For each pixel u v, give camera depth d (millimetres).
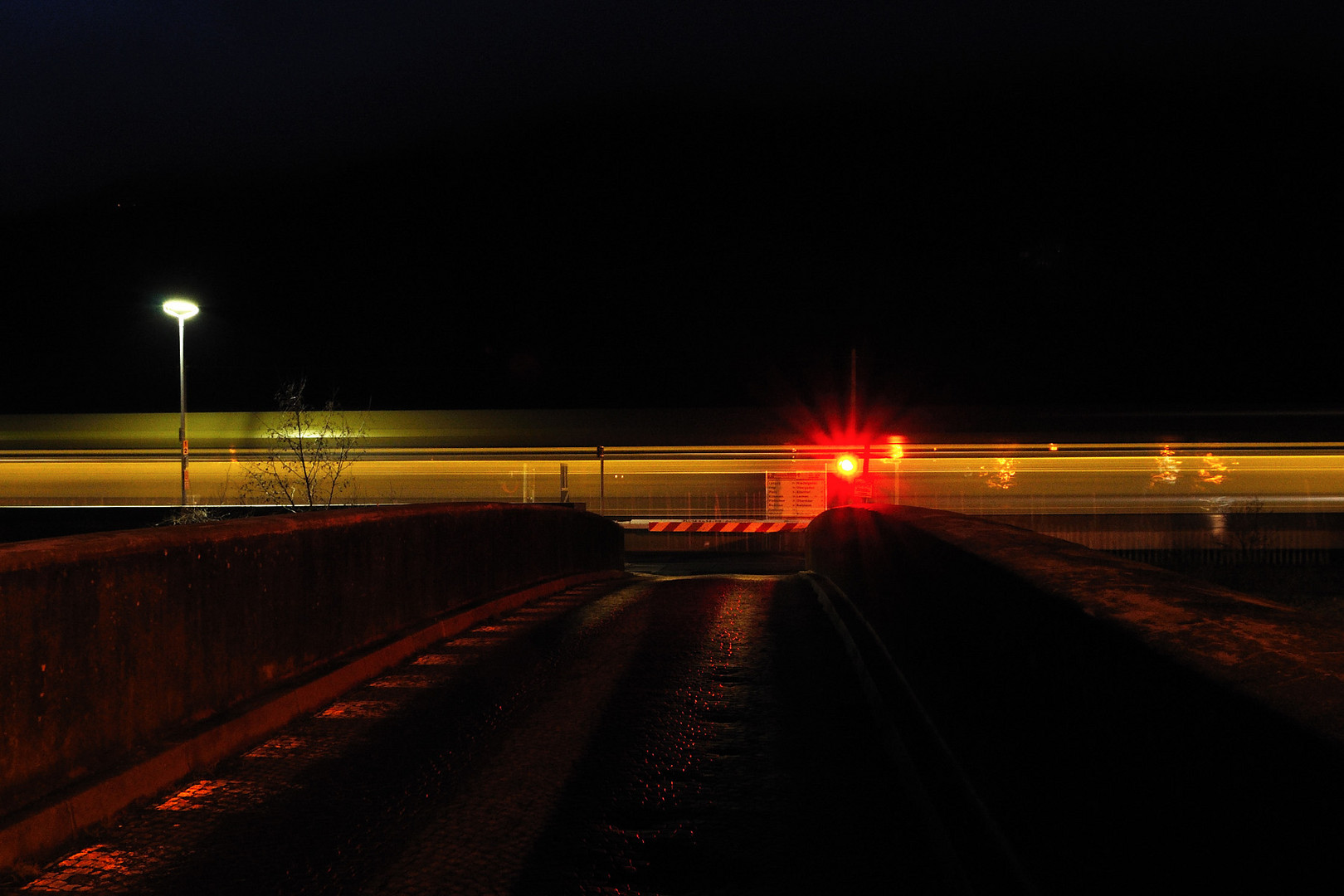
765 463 32250
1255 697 1485
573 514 14758
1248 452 31250
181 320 23938
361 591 6926
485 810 4020
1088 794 2195
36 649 3570
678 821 3898
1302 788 1309
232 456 32656
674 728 5332
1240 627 1905
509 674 6750
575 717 5566
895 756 4578
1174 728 1735
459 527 9312
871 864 3434
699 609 10375
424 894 3197
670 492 32406
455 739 5078
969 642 3613
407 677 6613
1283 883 1350
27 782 3502
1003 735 3014
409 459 32562
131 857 3461
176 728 4504
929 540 4633
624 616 9773
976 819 3303
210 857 3479
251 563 5324
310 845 3607
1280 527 24344
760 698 6035
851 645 7199
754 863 3463
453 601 9070
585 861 3484
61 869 3336
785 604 10875
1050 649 2535
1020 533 4195
